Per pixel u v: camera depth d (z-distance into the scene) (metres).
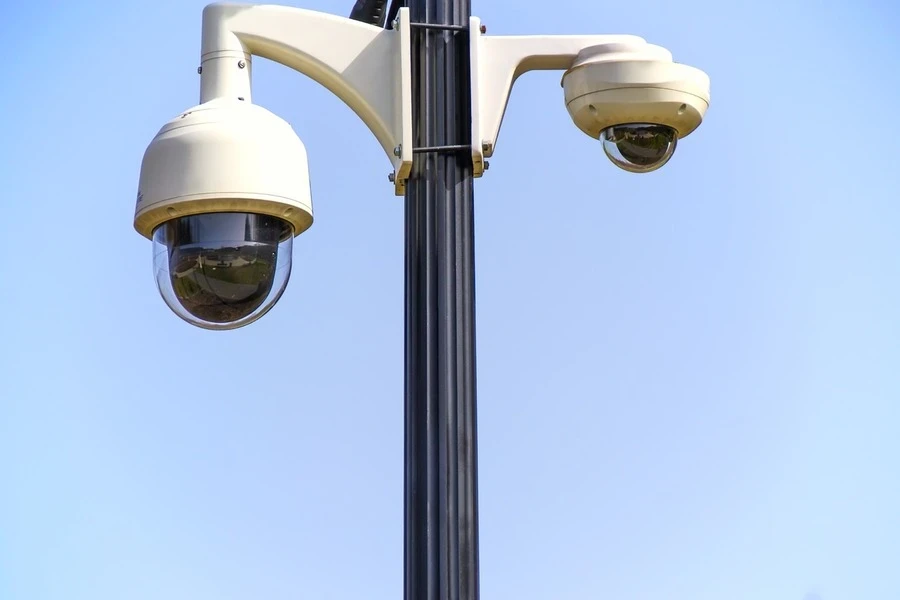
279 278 4.28
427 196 4.27
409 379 4.17
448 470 4.06
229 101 4.30
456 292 4.21
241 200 4.12
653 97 4.57
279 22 4.35
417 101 4.35
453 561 4.01
